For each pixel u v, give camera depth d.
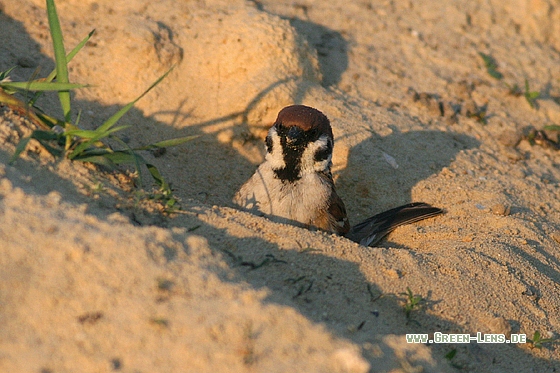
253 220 8.54
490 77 15.56
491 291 8.57
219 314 6.04
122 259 6.48
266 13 13.86
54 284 6.14
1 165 7.62
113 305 6.07
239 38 13.12
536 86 15.67
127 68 12.51
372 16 16.41
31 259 6.29
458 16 17.09
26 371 5.50
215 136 12.58
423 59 15.62
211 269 6.85
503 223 10.88
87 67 12.30
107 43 12.72
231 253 7.75
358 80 14.44
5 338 5.72
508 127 14.34
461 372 7.17
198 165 12.31
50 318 5.90
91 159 8.36
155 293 6.23
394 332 7.29
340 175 12.52
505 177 12.77
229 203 11.91
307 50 13.70
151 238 6.88
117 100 12.27
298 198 10.29
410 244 10.67
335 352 5.88
